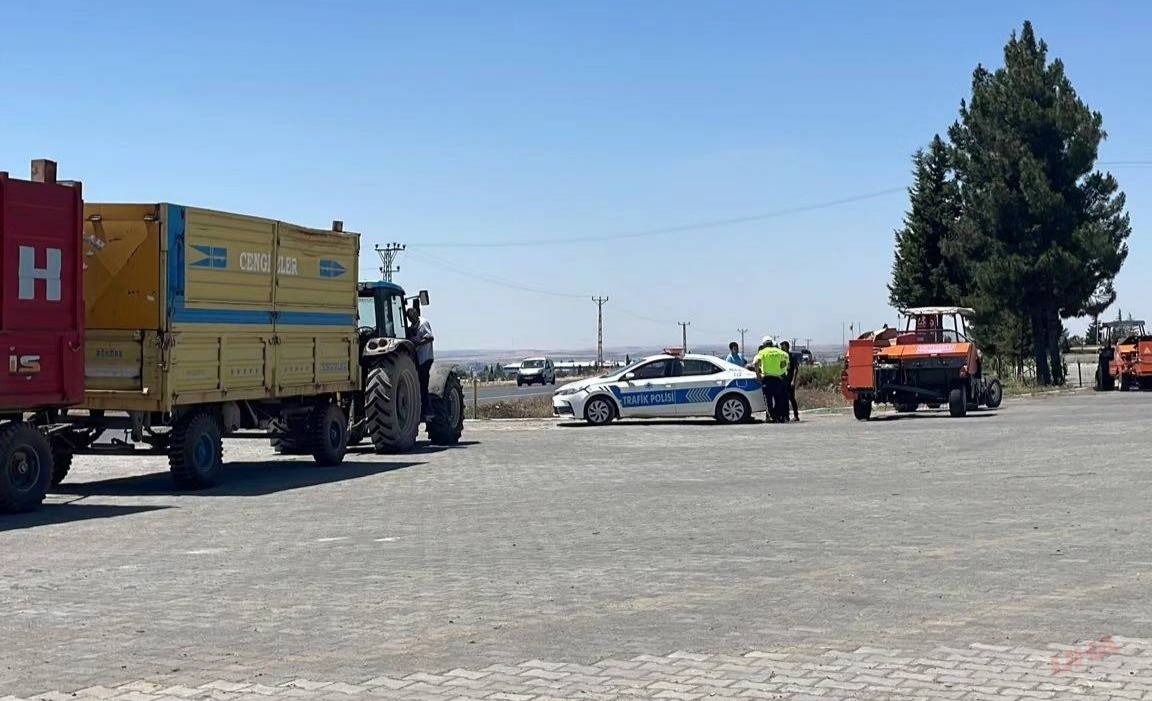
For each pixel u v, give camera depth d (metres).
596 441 24.11
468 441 25.16
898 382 30.77
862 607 7.88
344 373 20.50
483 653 6.79
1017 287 52.03
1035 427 25.50
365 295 23.00
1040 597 8.12
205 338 16.50
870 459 18.95
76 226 14.49
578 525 12.01
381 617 7.78
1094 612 7.65
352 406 21.61
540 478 16.91
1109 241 52.00
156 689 6.15
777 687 6.03
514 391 64.12
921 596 8.20
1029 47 53.91
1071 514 12.23
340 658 6.73
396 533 11.70
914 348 30.91
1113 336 53.03
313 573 9.48
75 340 14.48
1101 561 9.48
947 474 16.45
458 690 6.05
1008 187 53.06
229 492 15.97
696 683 6.12
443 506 13.87
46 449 14.10
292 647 7.00
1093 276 52.38
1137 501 13.20
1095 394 44.72
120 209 15.73
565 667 6.46
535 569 9.46
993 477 15.93
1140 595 8.16
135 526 12.62
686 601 8.13
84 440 16.30
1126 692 5.88
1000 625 7.32
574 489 15.37
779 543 10.61
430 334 24.00
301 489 16.17
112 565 10.06
